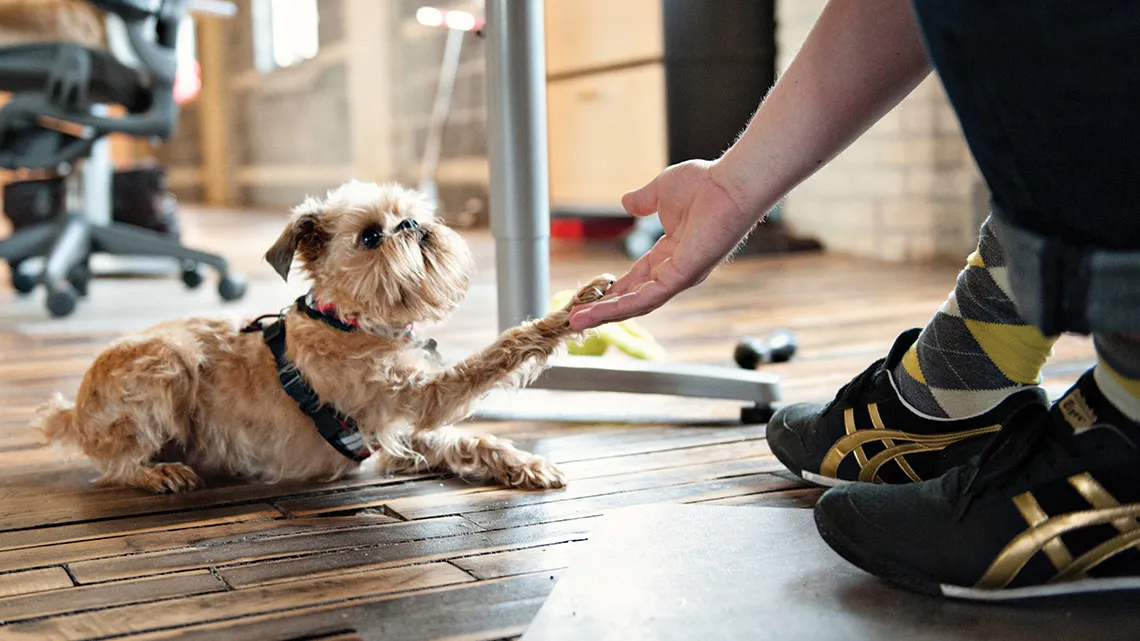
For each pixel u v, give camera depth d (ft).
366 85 23.67
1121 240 2.58
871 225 14.20
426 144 21.88
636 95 14.28
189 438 4.94
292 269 4.96
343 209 4.73
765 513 4.06
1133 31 2.35
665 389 5.72
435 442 4.95
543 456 5.16
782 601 3.19
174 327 4.97
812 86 3.53
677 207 3.97
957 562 3.12
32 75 10.34
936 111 13.38
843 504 3.37
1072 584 3.02
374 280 4.53
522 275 5.91
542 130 5.89
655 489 4.55
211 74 32.48
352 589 3.43
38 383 7.29
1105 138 2.49
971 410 3.96
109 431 4.74
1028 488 3.06
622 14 14.28
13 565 3.75
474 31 6.48
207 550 3.88
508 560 3.69
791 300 10.50
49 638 3.09
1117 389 2.94
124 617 3.23
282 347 4.73
